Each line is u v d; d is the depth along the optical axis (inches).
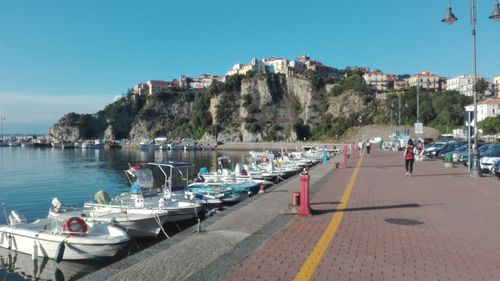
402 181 844.6
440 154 1717.5
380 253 323.9
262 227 421.4
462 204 556.7
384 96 6063.0
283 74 7244.1
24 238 575.5
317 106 6604.3
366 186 760.3
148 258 318.7
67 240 541.0
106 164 2810.0
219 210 902.4
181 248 346.6
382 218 461.4
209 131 7076.8
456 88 6919.3
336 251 329.1
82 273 524.7
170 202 759.1
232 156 4035.4
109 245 543.2
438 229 406.6
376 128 4916.3
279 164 1705.2
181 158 3661.4
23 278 508.4
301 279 265.9
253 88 7086.6
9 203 1152.2
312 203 566.6
